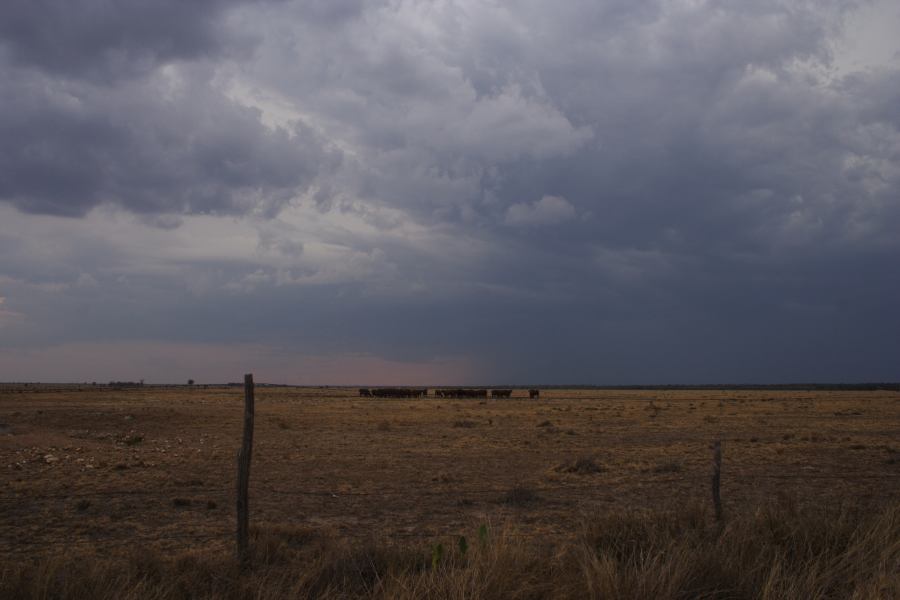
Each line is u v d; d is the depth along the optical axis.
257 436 37.31
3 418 42.09
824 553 7.75
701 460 25.48
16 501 16.72
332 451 29.44
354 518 14.88
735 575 7.13
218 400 89.75
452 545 9.45
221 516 15.08
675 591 6.60
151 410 54.12
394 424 46.88
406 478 21.23
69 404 64.44
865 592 6.66
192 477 21.27
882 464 24.22
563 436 37.12
